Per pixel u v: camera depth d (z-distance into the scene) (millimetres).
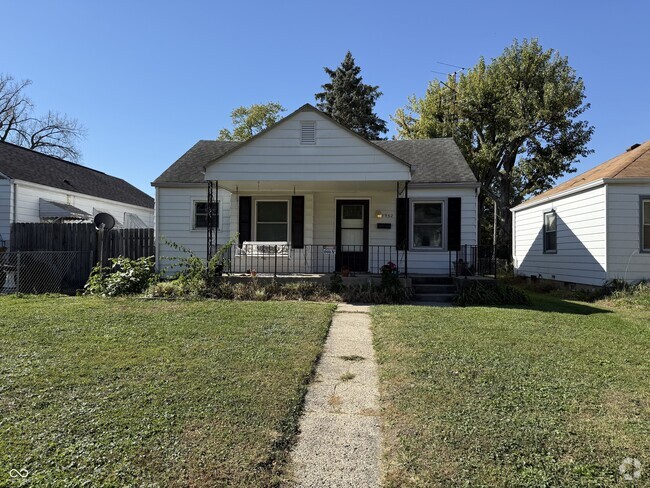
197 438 3145
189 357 5070
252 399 3865
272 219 12781
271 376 4465
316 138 10336
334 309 8523
